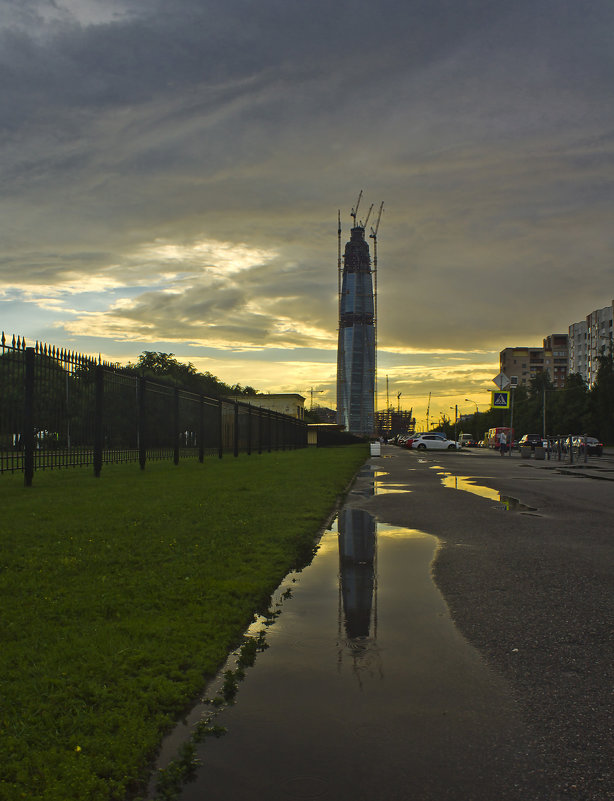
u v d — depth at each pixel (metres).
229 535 8.24
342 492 15.36
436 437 64.38
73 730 3.08
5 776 2.71
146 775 2.79
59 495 11.78
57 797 2.58
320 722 3.29
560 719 3.33
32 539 7.47
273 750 3.01
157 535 8.00
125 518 9.15
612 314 136.75
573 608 5.41
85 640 4.24
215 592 5.55
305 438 61.22
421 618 5.16
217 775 2.79
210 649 4.21
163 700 3.44
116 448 17.59
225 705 3.48
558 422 94.94
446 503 13.52
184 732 3.18
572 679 3.87
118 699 3.41
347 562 7.44
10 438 13.26
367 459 38.16
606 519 10.95
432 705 3.50
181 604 5.21
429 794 2.65
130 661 3.91
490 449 74.12
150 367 71.75
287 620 5.09
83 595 5.32
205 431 28.67
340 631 4.81
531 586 6.18
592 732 3.19
